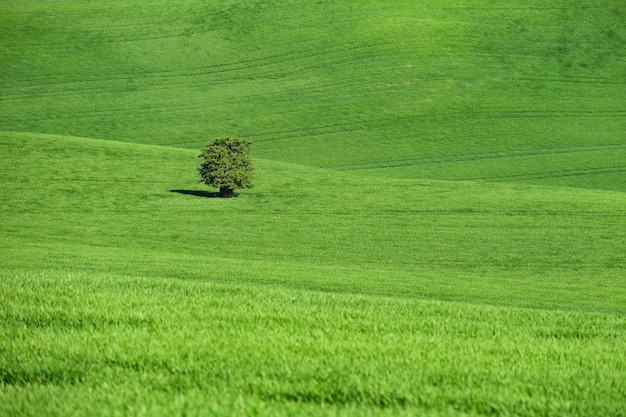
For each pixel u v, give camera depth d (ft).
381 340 100.58
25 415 65.05
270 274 394.93
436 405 72.28
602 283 481.46
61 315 109.40
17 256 396.37
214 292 146.82
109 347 90.12
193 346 91.61
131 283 152.87
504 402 73.46
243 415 65.82
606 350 104.22
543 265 537.24
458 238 620.90
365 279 402.93
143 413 65.62
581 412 71.10
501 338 108.78
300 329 106.11
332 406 70.08
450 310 139.74
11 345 90.99
